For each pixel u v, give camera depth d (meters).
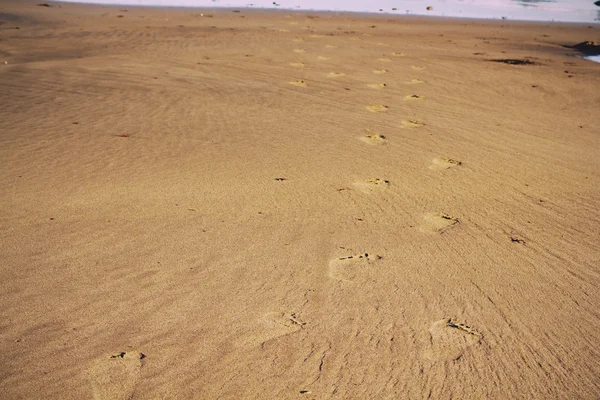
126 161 5.43
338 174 5.36
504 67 12.89
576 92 10.28
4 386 2.41
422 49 16.08
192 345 2.73
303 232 4.05
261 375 2.55
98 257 3.55
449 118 8.00
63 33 16.00
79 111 7.18
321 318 3.01
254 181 5.04
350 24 25.30
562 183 5.38
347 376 2.57
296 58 12.83
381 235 4.06
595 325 3.04
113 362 2.59
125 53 12.43
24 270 3.35
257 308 3.07
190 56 12.26
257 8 35.56
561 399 2.48
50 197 4.46
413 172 5.54
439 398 2.45
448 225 4.30
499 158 6.14
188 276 3.38
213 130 6.68
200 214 4.28
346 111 8.10
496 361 2.71
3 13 21.05
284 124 7.15
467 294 3.31
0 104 7.21
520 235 4.17
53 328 2.81
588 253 3.90
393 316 3.05
